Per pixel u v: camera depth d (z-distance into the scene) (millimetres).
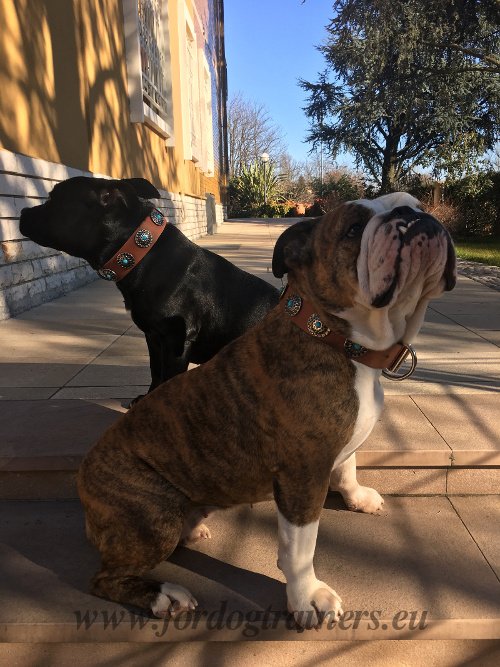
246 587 709
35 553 775
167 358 1011
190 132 5066
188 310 989
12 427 965
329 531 812
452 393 1113
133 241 964
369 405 643
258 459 658
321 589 650
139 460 686
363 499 847
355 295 591
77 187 956
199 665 642
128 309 1024
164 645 665
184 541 787
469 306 2105
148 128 3717
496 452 865
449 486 895
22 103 1967
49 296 2191
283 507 636
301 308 641
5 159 1820
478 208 5895
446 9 4625
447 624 646
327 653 655
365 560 748
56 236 977
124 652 658
